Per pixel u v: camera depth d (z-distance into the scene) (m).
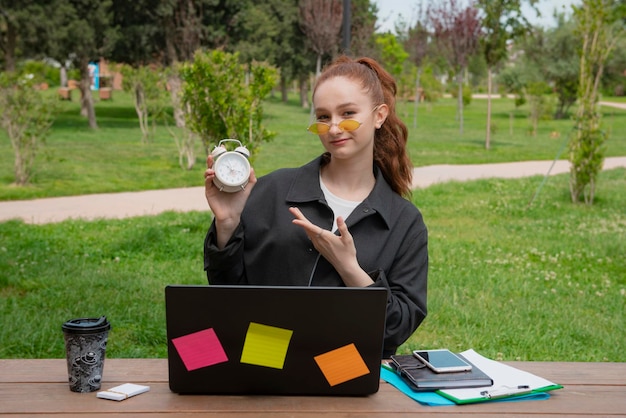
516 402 2.10
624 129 32.47
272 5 39.38
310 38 32.47
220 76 8.84
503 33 22.69
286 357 2.03
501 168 18.11
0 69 27.67
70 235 8.81
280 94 59.06
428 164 18.72
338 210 2.40
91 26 26.62
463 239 9.06
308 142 23.47
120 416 1.93
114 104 40.72
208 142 9.19
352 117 2.32
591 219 10.84
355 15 37.47
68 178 14.20
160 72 22.48
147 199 12.30
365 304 2.00
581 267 7.77
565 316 5.89
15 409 1.97
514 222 10.48
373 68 2.49
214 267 2.39
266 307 1.99
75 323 2.11
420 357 2.29
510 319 5.76
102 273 6.90
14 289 6.36
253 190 2.44
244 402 2.02
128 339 5.14
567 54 41.62
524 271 7.42
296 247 2.35
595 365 2.50
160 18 29.92
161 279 6.84
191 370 2.04
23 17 24.67
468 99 42.28
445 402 2.06
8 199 12.01
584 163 12.09
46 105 13.38
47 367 2.32
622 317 5.97
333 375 2.05
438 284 6.79
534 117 30.39
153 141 22.22
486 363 2.38
